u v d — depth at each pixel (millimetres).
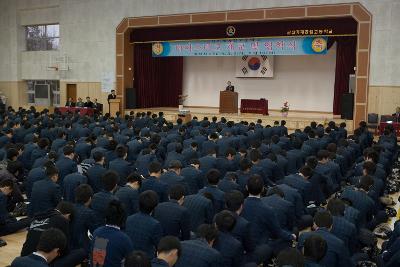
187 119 19312
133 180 5730
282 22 17906
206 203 5336
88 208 5191
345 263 4137
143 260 2795
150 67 23188
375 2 16281
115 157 8789
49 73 24484
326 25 17234
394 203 8594
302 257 3197
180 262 3709
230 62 23406
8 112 16719
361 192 6102
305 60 21703
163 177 6617
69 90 23844
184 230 4891
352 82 17578
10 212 7379
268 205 5531
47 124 12859
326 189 7766
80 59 23000
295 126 17844
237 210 4691
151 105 23594
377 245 6367
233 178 6547
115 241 3834
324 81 21328
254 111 19328
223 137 10562
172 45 20562
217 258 3723
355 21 16812
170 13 19938
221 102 19953
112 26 21672
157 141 10227
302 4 17297
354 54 19203
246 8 18297
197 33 19672
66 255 4961
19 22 25562
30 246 4344
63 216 4625
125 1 21172
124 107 21734
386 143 11344
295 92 22016
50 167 6281
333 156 8836
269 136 12445
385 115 16172
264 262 5188
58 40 24500
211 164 8047
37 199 6098
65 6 23250
